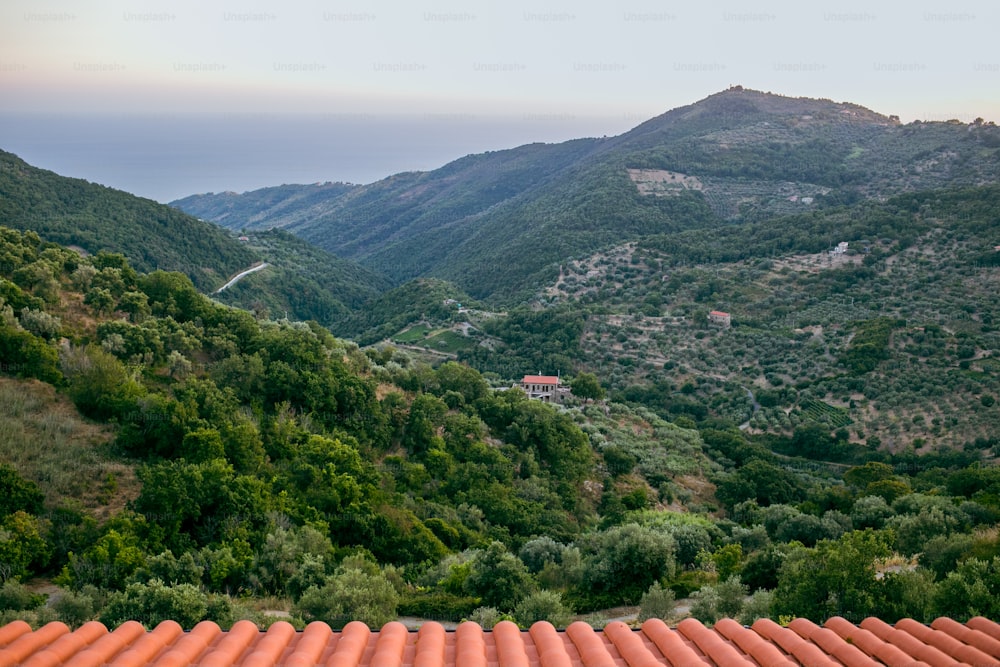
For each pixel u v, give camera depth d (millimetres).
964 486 60406
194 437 42125
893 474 74062
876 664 10164
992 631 11242
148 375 51375
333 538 42250
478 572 35188
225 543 35000
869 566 24703
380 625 28719
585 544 47000
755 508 63875
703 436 93375
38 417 42344
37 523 33469
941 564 31484
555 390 106688
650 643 11352
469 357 142875
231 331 61344
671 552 39406
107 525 33906
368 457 57281
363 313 189250
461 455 62938
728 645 10820
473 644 10867
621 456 73188
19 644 9844
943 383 101812
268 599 32438
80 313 55219
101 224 161125
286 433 50656
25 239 62375
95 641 10414
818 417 105625
